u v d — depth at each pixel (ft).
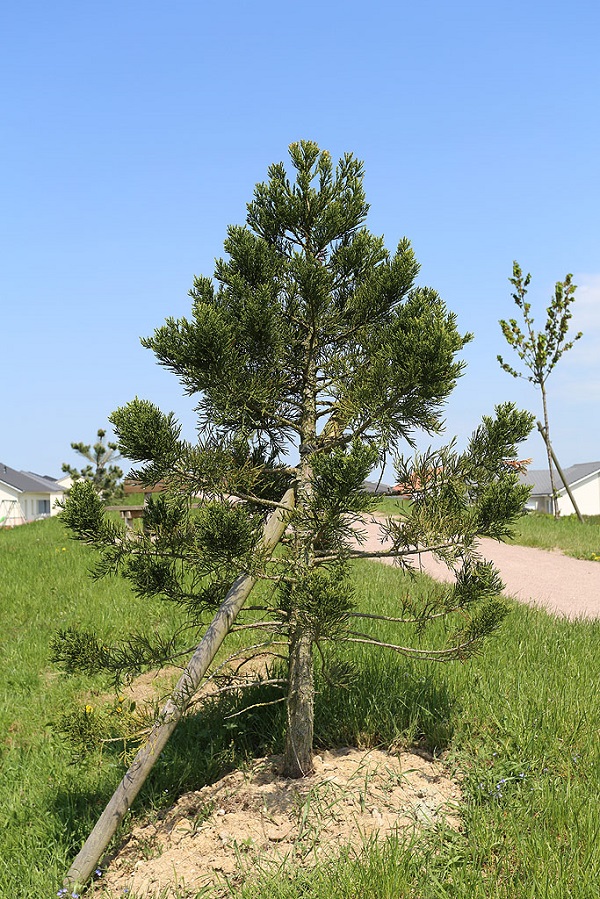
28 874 14.20
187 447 14.44
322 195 17.61
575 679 19.95
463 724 17.17
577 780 14.49
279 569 16.07
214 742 17.35
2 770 19.22
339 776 15.25
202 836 14.07
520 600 36.27
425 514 14.82
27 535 59.72
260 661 23.06
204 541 13.44
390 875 11.63
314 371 17.01
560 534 69.41
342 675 16.15
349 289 17.85
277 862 12.78
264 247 16.49
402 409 14.34
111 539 15.56
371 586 32.94
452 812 13.99
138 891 12.91
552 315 84.74
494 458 15.94
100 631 28.66
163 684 23.44
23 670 25.66
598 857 11.96
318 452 14.84
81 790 17.43
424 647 22.11
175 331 14.34
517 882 11.66
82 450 109.81
